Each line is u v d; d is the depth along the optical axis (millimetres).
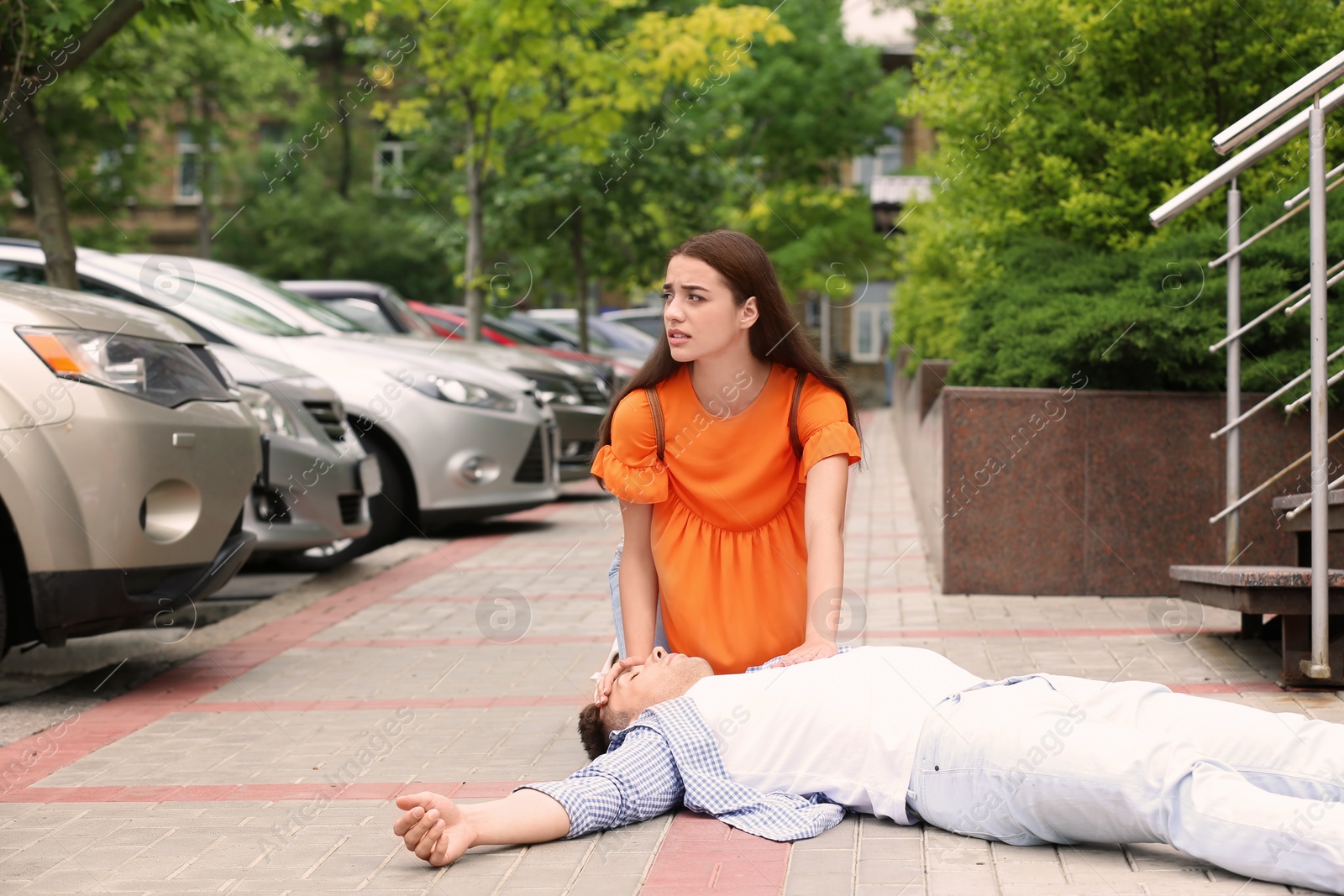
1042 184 8578
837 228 22391
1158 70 8164
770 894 2680
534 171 15812
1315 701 4383
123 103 8281
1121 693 3016
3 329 4609
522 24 11391
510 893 2730
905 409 14930
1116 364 6844
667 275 3451
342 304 11297
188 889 2811
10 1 6668
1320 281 4492
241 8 7777
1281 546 6695
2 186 17234
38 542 4555
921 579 7434
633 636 3623
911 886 2695
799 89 22078
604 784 3107
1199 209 7723
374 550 8289
